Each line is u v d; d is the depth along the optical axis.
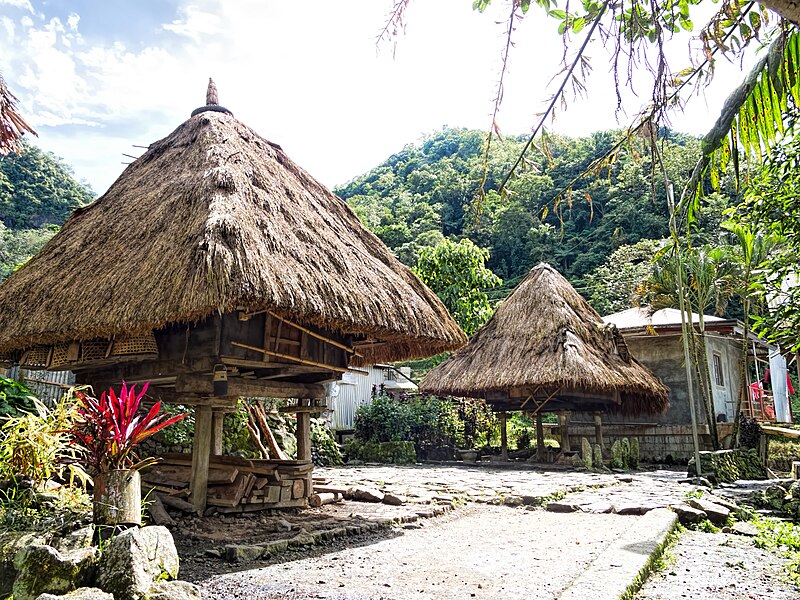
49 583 3.11
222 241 4.80
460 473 11.06
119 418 3.98
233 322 5.45
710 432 12.74
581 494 8.10
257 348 5.53
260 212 5.59
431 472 11.29
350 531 5.43
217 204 5.20
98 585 3.14
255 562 4.36
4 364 6.73
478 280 18.12
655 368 15.42
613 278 24.98
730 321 14.96
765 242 10.04
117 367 6.21
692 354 13.98
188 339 5.51
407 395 17.66
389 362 7.79
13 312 5.89
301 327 5.80
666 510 6.28
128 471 3.91
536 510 7.09
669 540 5.21
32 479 4.41
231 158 6.25
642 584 3.88
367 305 5.71
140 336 5.48
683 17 2.46
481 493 8.05
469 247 18.27
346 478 9.99
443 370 13.91
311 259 5.58
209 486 6.00
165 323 4.67
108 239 6.05
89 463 3.95
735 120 2.55
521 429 18.50
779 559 4.70
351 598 3.51
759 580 4.08
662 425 14.21
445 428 14.96
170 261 4.91
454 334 7.04
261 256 4.93
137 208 6.20
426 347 7.20
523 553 4.72
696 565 4.48
